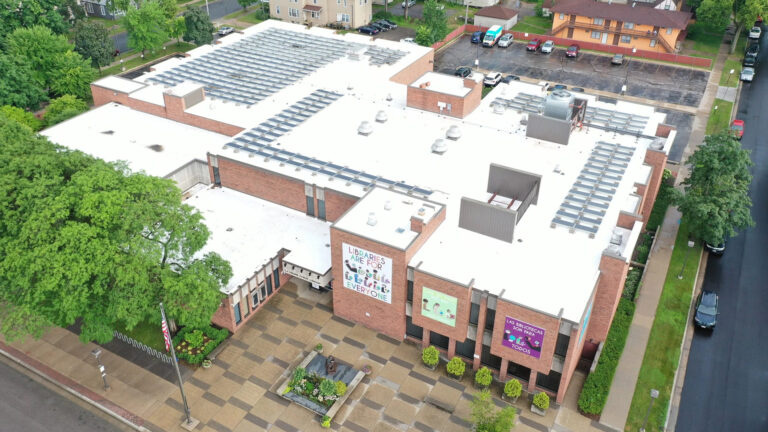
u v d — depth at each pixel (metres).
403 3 140.25
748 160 63.12
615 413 47.09
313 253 56.44
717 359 52.59
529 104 74.50
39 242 43.28
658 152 62.59
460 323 48.53
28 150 50.16
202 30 113.25
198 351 51.38
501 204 55.97
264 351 52.38
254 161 61.91
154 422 46.66
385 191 56.06
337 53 90.00
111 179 46.47
